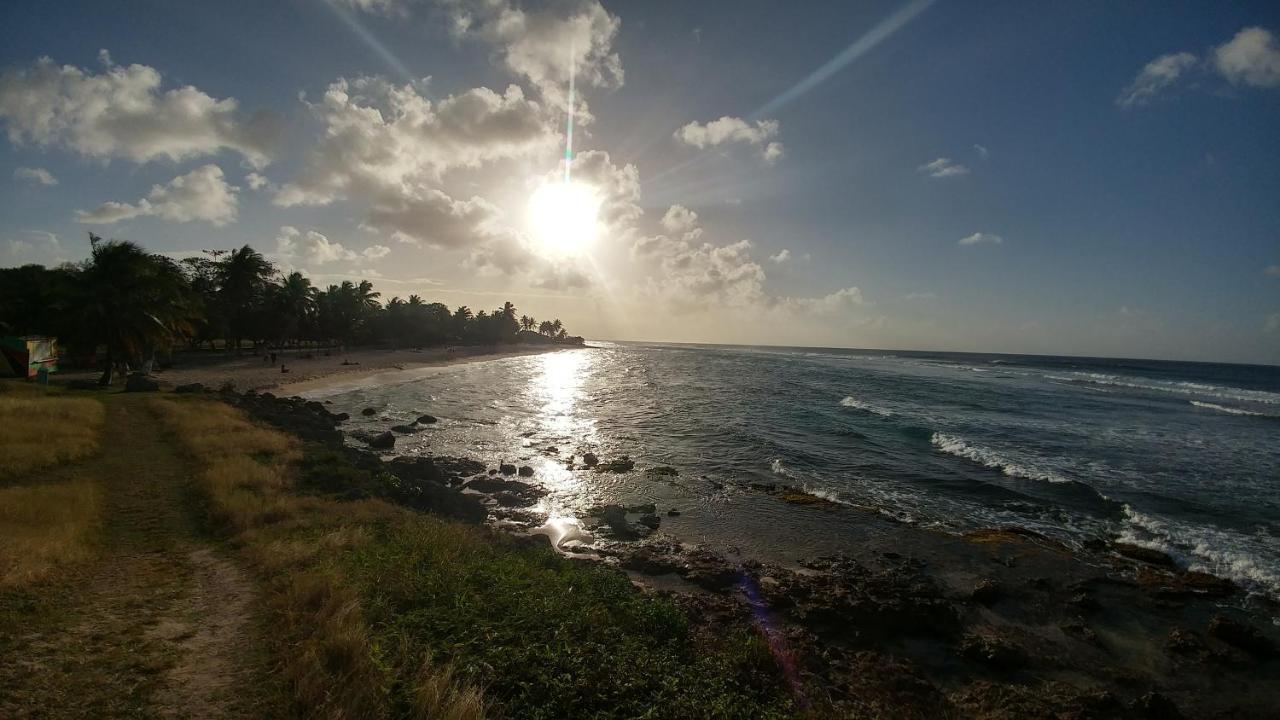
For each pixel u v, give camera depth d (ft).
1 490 41.06
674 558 53.93
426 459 84.74
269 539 35.27
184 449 62.64
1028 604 47.01
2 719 16.38
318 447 75.05
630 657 25.46
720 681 25.46
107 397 101.71
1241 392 217.77
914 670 37.29
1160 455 97.35
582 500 73.56
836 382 230.07
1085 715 32.91
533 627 26.53
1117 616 45.39
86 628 22.63
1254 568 53.62
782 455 98.22
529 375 257.14
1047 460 93.50
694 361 402.11
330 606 24.75
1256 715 34.42
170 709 17.87
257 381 170.19
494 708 20.10
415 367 257.75
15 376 119.85
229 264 225.15
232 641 22.66
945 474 85.71
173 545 34.40
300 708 18.30
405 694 19.42
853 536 61.31
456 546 37.47
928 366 368.27
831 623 42.16
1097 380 262.47
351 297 306.14
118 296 121.19
